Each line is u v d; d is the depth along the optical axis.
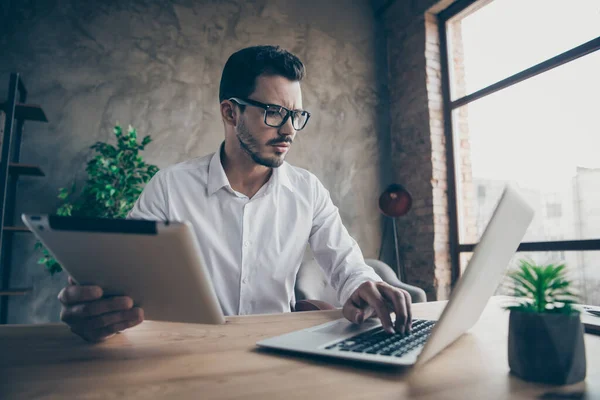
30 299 2.73
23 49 2.88
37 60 2.91
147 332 0.80
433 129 3.58
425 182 3.59
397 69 3.97
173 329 0.82
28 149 2.83
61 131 2.92
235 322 0.91
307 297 2.40
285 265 1.39
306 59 3.76
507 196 0.50
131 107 3.12
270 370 0.55
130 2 3.22
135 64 3.17
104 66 3.09
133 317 0.66
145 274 0.56
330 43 3.88
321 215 1.47
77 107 2.98
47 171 2.86
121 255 0.54
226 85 1.27
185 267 0.52
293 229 1.41
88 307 0.63
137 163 2.97
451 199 3.54
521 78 2.98
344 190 3.73
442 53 3.69
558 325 0.50
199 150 3.28
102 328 0.67
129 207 2.61
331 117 3.78
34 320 2.73
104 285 0.63
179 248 0.49
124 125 3.08
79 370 0.54
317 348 0.62
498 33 3.22
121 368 0.56
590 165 2.54
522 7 3.04
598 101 2.51
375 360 0.55
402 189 3.33
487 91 3.24
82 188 2.92
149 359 0.60
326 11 3.91
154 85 3.21
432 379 0.51
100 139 3.01
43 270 2.78
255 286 1.36
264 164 1.26
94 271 0.60
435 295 3.42
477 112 3.38
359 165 3.82
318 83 3.77
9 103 2.42
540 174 2.84
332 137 3.76
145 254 0.52
